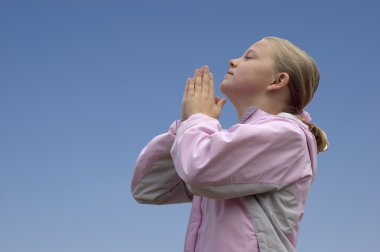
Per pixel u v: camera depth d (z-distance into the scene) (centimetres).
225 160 187
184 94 218
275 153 193
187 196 247
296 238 203
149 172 240
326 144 223
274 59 219
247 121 215
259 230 190
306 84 222
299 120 211
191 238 210
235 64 227
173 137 228
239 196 192
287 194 198
